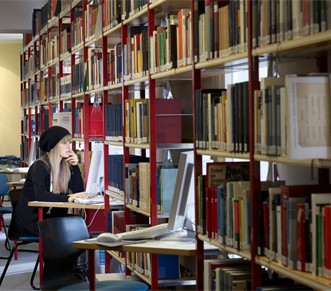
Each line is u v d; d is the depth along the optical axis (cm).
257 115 284
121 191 519
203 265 356
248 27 291
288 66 326
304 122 245
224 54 324
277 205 274
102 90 576
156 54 427
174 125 446
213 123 337
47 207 591
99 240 377
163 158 505
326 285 235
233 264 340
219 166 345
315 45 252
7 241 800
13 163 1177
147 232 382
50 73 856
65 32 745
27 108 1073
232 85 311
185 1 405
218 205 328
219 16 329
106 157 571
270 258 279
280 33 267
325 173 286
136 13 465
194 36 357
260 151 283
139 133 467
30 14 1027
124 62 505
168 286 409
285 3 263
